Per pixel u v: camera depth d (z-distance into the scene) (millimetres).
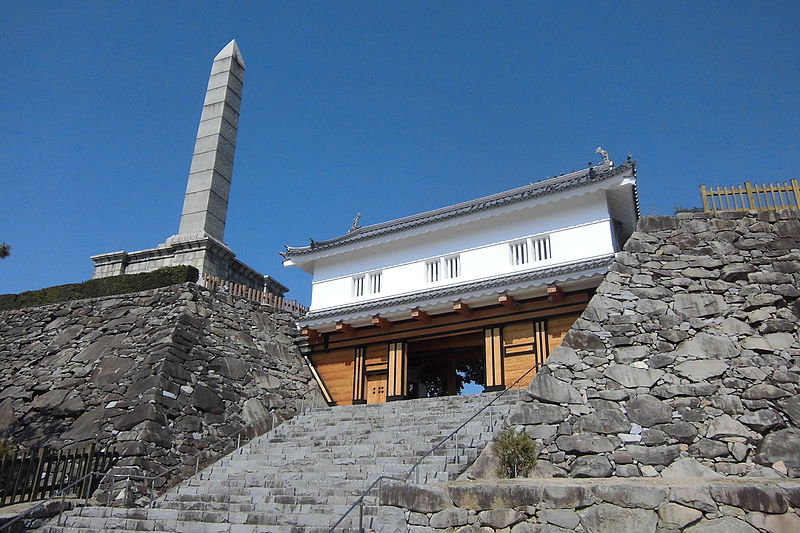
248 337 19141
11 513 10273
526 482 8523
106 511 11000
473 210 19469
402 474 10633
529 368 17359
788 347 9969
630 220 19375
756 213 11594
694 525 7242
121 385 15219
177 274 19688
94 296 20375
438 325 19500
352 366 20703
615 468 9492
